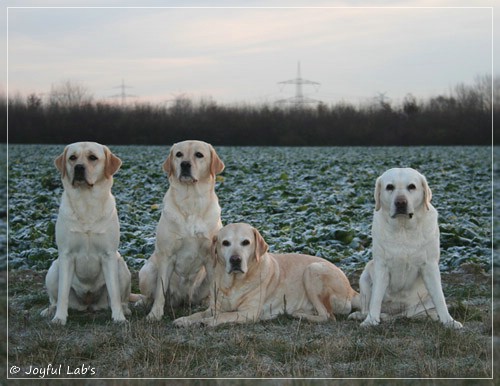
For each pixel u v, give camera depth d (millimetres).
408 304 6777
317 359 5516
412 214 6293
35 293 7879
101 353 5707
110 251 6789
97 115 38188
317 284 6883
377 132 41562
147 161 25797
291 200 14516
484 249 9336
